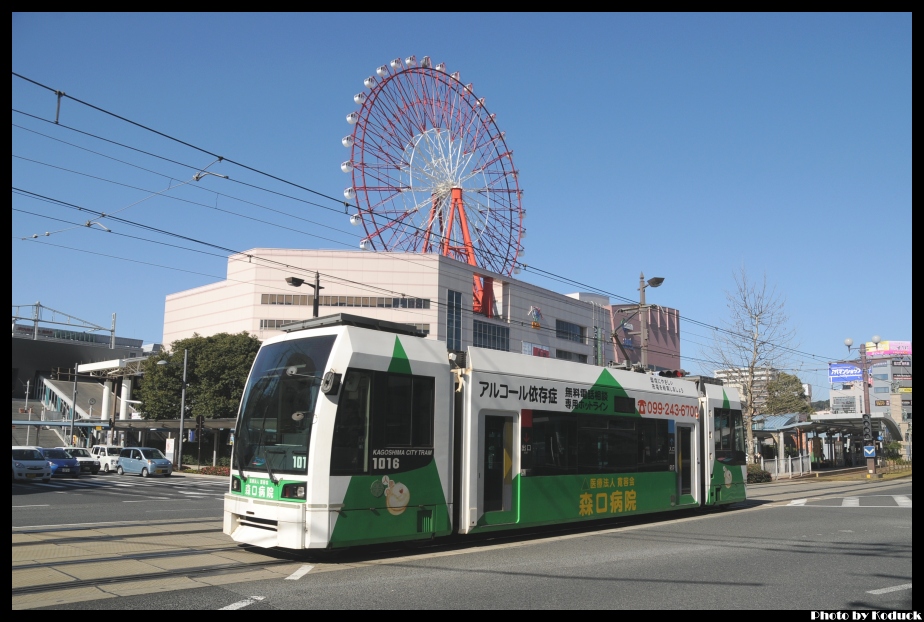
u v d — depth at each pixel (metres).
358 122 52.00
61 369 92.19
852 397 103.31
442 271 58.72
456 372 11.88
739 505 20.88
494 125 58.31
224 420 46.88
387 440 10.51
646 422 15.64
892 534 14.07
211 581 8.59
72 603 7.39
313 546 9.48
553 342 69.00
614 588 8.48
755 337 39.47
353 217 51.50
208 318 64.25
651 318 81.25
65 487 29.41
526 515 12.37
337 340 10.31
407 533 10.56
